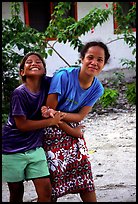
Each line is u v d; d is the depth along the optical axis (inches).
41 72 122.6
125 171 189.9
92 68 122.8
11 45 267.0
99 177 183.3
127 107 337.4
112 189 168.1
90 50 123.6
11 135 121.2
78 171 128.6
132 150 224.5
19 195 129.8
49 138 125.7
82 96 127.8
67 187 127.4
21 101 119.0
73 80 124.8
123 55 489.1
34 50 271.3
